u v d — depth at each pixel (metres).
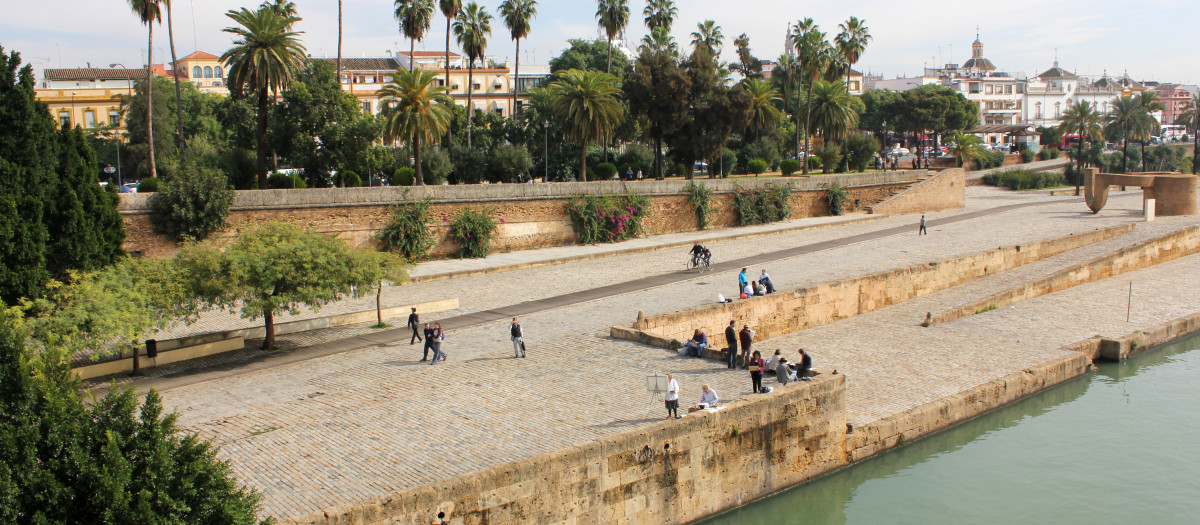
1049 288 42.81
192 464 12.88
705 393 20.36
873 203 70.94
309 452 19.34
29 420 12.34
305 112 55.88
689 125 71.00
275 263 29.17
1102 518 20.34
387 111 58.91
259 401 23.78
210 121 83.88
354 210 46.56
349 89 104.25
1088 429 26.33
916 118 116.31
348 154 56.62
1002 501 21.27
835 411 22.56
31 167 30.31
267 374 26.91
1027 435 25.78
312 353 29.53
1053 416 27.50
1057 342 33.34
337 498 16.67
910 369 29.25
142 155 73.06
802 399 21.73
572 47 109.56
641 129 83.00
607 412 21.48
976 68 192.38
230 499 13.22
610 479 18.28
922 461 23.75
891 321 36.44
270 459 18.95
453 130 83.25
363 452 19.23
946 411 25.73
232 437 20.59
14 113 30.17
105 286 26.14
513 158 69.81
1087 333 35.00
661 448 19.06
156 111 74.31
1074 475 22.86
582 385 24.09
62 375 13.39
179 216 41.03
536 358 27.44
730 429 20.27
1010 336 34.03
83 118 89.81
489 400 22.97
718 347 32.41
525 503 17.12
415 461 18.55
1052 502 21.22
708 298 37.44
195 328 33.44
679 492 19.48
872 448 23.69
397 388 24.58
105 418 12.88
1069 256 49.69
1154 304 40.59
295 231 31.72
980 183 95.44
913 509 20.89
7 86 30.31
